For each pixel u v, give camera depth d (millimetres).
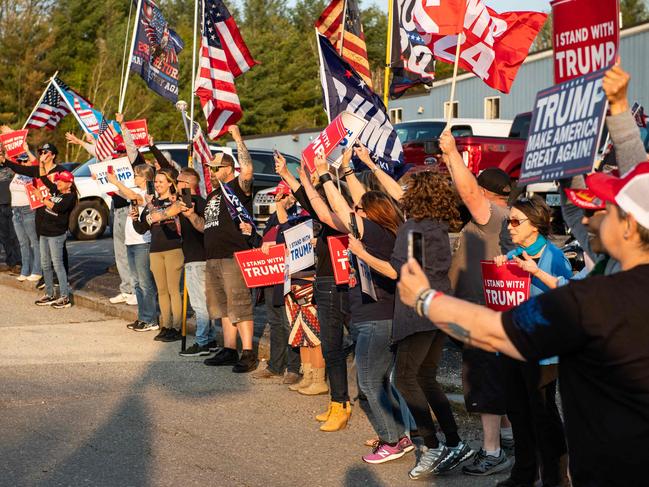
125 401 7008
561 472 4770
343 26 8016
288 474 5395
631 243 2680
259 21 85062
